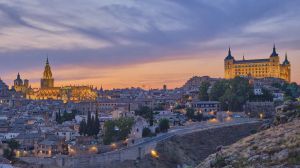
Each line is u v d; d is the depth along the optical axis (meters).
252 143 56.19
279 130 57.88
